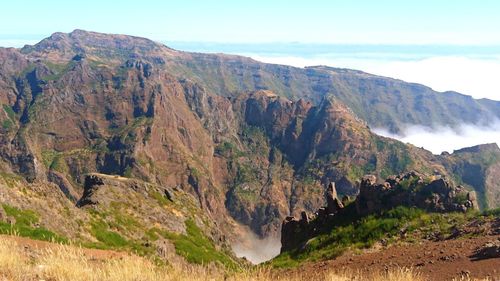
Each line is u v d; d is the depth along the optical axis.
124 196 76.44
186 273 13.98
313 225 56.69
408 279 16.25
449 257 22.91
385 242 34.34
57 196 49.81
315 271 26.03
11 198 39.47
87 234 45.34
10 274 12.13
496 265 20.06
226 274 14.48
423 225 35.84
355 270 24.73
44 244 23.61
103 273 12.70
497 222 29.30
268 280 14.86
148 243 49.06
